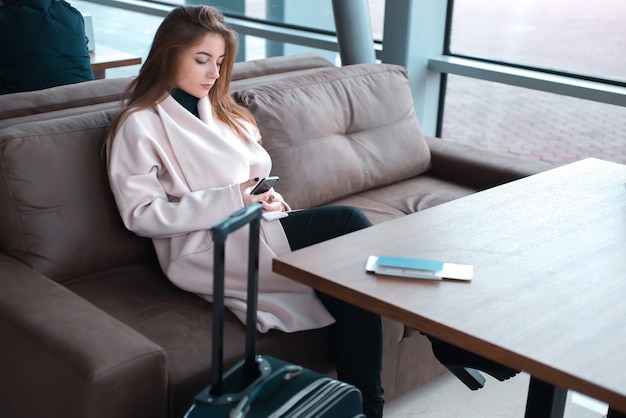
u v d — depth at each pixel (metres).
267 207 2.10
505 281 1.54
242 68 2.85
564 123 3.41
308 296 2.00
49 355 1.58
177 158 2.07
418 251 1.68
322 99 2.65
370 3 3.96
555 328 1.37
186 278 2.01
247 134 2.28
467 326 1.37
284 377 1.48
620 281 1.56
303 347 1.95
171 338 1.82
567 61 3.32
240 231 1.99
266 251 2.02
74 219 2.03
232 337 1.87
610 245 1.73
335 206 2.15
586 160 2.34
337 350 1.98
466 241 1.73
